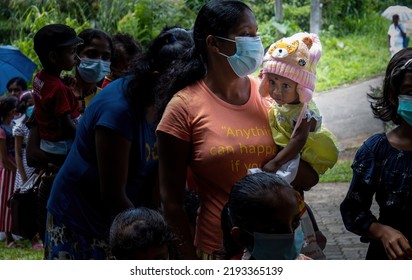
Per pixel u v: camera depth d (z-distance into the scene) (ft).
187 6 50.47
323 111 41.47
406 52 10.18
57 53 14.74
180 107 10.59
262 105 11.10
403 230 10.20
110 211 11.29
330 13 55.16
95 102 11.37
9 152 24.53
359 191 10.50
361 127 38.45
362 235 10.45
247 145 10.60
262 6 54.80
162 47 11.23
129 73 11.44
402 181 10.11
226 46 10.48
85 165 11.47
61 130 14.55
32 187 15.38
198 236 10.85
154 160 11.68
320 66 48.91
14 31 45.98
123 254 8.72
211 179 10.59
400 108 10.00
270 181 8.48
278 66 10.89
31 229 15.51
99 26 44.60
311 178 11.39
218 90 10.78
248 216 8.38
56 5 45.24
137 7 44.50
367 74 47.24
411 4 56.70
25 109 24.07
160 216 8.93
